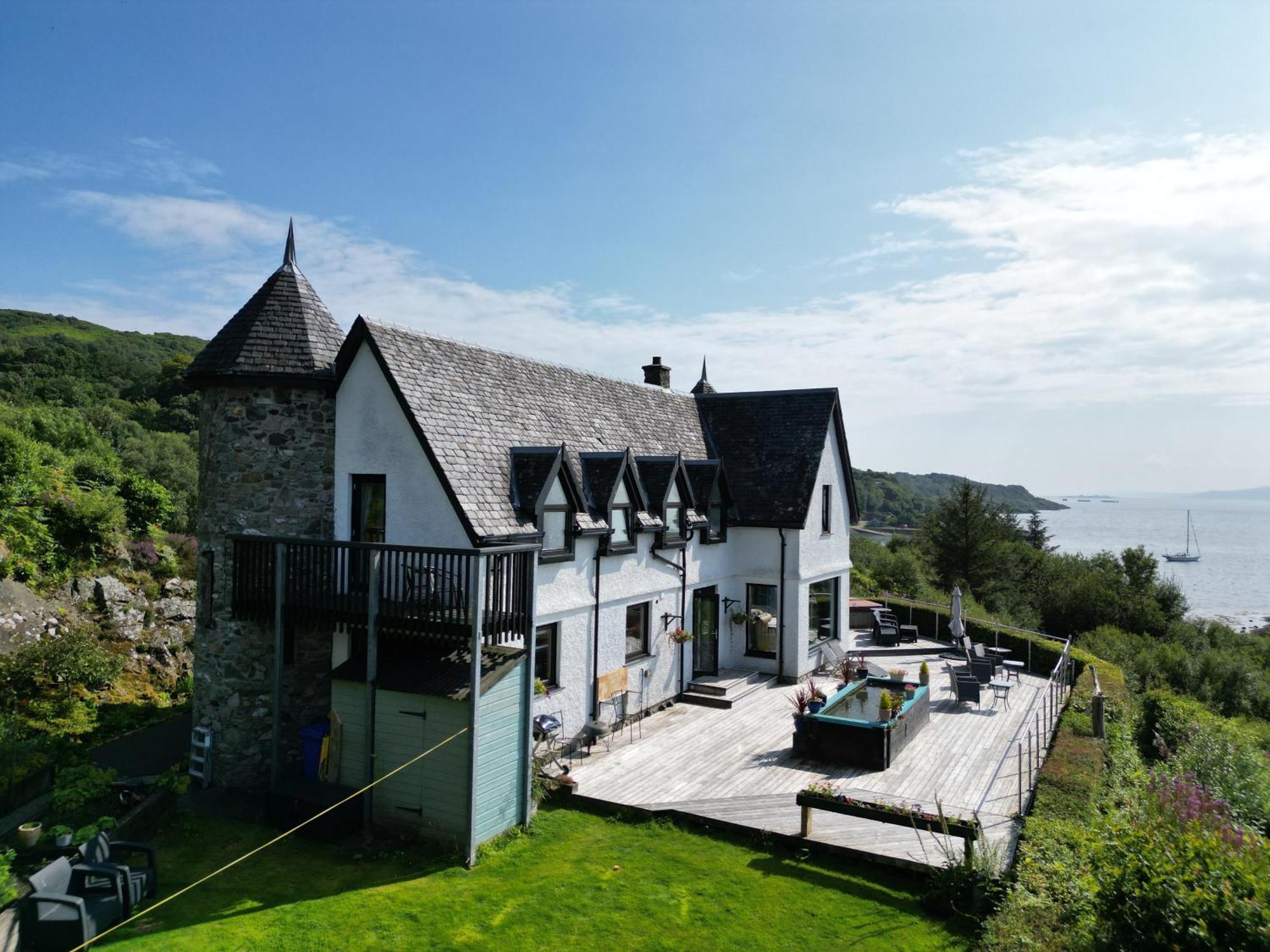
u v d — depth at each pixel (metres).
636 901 10.71
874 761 15.38
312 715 15.91
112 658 19.44
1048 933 8.95
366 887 11.05
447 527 14.10
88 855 10.35
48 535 22.20
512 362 18.91
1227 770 17.31
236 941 9.59
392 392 14.87
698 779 14.80
